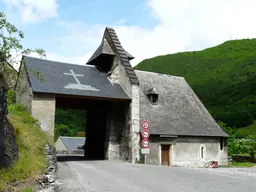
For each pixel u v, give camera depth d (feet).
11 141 30.42
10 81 31.76
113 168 47.96
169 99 78.02
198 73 314.35
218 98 217.77
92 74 66.33
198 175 41.50
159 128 66.80
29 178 27.58
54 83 57.26
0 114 27.04
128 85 64.23
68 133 177.17
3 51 31.07
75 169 45.37
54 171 34.63
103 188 30.45
